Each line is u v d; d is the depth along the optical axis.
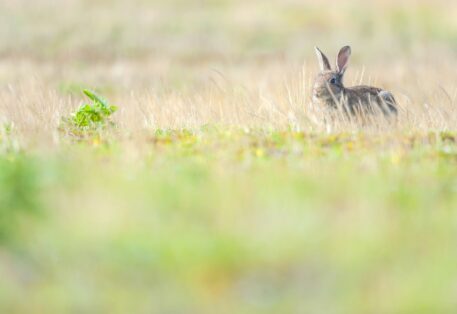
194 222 10.72
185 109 19.55
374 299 8.79
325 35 46.97
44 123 17.81
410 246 9.96
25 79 28.44
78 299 8.99
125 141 15.36
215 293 9.16
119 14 49.94
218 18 50.28
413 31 47.19
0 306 8.85
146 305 8.90
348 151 14.96
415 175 12.93
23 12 49.22
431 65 34.78
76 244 10.07
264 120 17.92
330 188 11.92
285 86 22.14
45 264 9.77
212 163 13.67
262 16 50.59
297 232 10.18
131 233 10.27
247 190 11.74
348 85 23.16
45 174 12.21
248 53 42.81
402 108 19.83
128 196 11.56
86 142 16.20
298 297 8.99
